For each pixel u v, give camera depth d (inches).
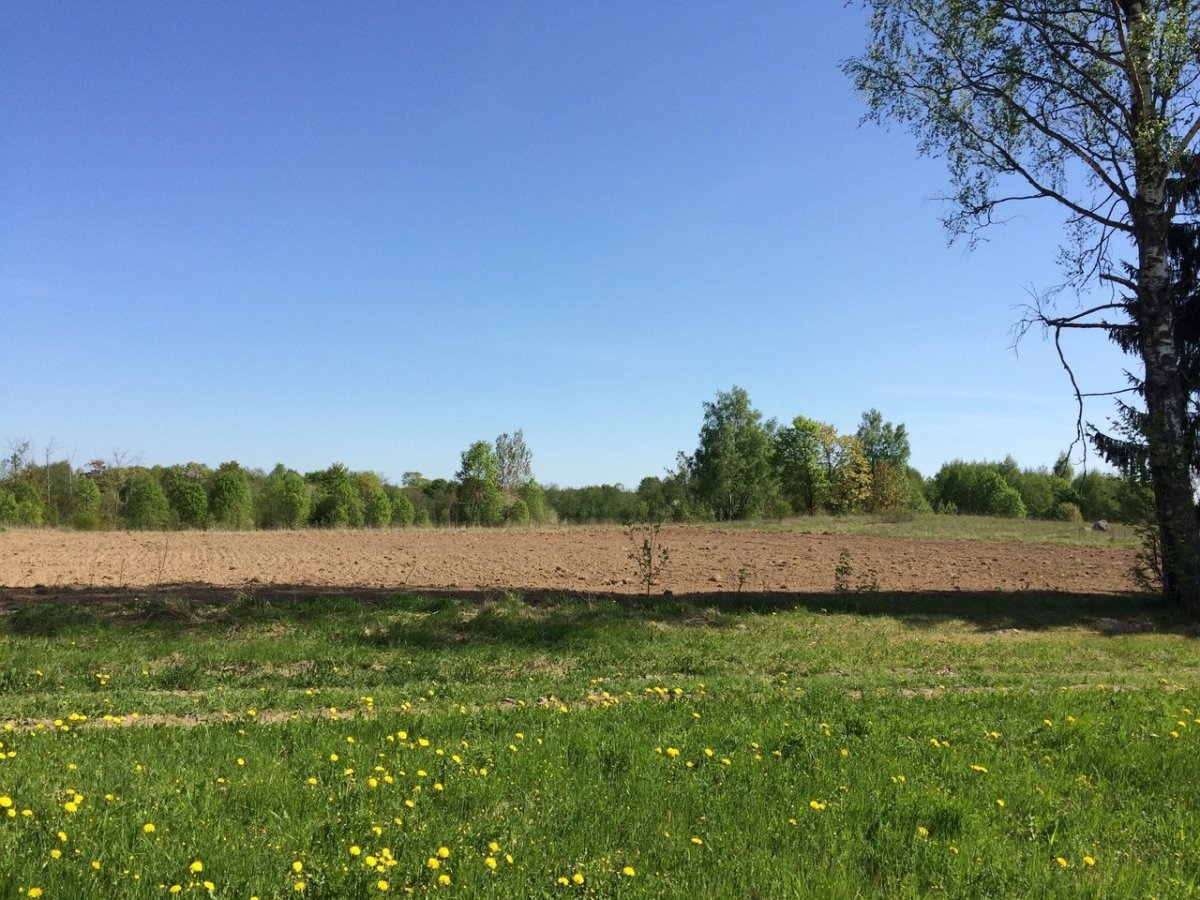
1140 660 530.6
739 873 194.2
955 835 225.1
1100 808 247.4
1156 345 695.1
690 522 1761.8
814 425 2714.1
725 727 317.7
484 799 235.1
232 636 494.6
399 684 420.8
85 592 608.4
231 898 170.9
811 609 650.8
